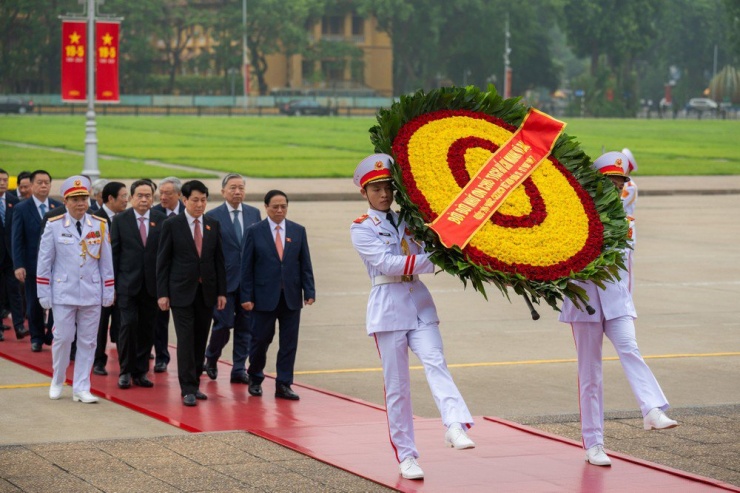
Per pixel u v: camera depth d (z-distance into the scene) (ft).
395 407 28.14
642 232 99.91
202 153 185.06
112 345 51.42
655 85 584.81
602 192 29.71
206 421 35.86
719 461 30.09
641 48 427.33
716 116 420.77
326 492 26.45
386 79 440.45
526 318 57.67
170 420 36.01
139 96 392.06
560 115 421.18
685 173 166.61
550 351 49.16
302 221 104.99
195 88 416.67
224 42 404.57
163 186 45.52
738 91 472.03
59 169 147.84
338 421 35.94
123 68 406.82
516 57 442.91
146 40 399.65
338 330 53.72
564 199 28.86
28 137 218.59
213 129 264.11
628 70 447.01
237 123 297.12
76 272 38.65
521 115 30.25
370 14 425.28
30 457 29.58
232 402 39.24
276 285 39.55
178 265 39.14
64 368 39.50
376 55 437.17
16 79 388.98
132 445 31.07
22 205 48.85
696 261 80.74
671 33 538.88
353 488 26.89
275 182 141.49
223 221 43.47
